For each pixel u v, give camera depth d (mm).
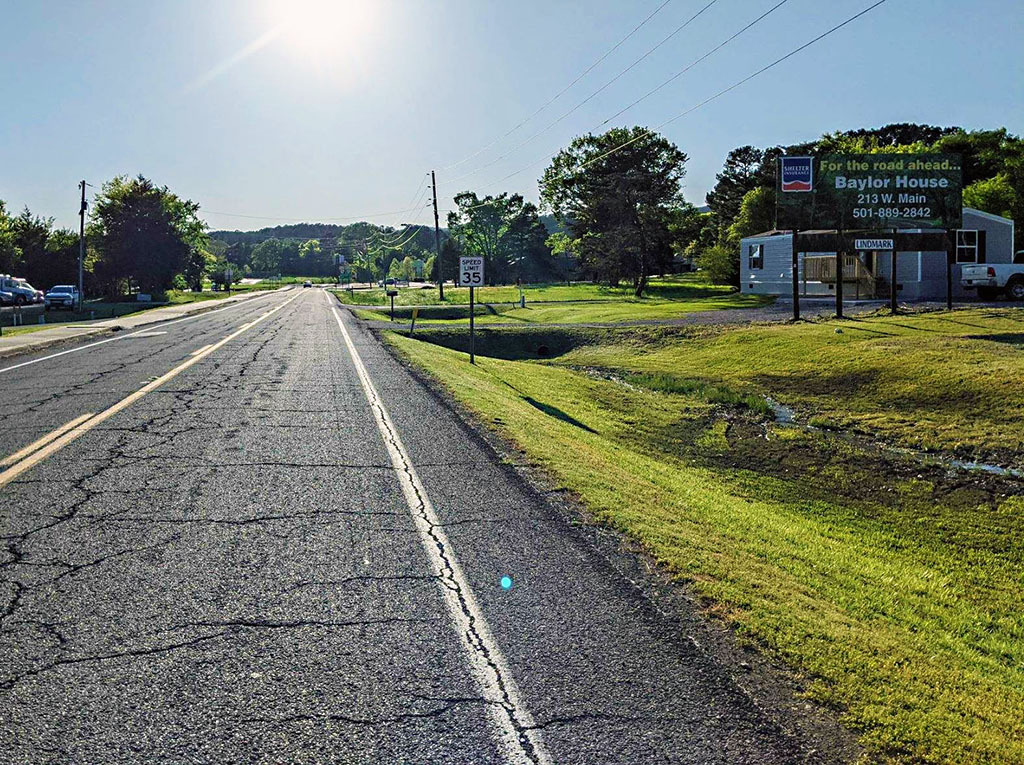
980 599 8656
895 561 9703
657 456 14914
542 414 15578
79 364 18781
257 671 4207
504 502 7570
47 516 6773
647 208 70438
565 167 82812
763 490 13094
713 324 32406
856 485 13320
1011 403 16484
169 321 38688
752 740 3711
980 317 26656
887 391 19047
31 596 5109
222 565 5727
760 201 65812
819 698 4129
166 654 4367
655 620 4980
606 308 46719
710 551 6656
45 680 4062
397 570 5715
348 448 9719
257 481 8062
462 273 23484
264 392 14203
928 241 30703
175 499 7348
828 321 29500
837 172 29406
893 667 4680
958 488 12797
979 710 4336
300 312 48469
